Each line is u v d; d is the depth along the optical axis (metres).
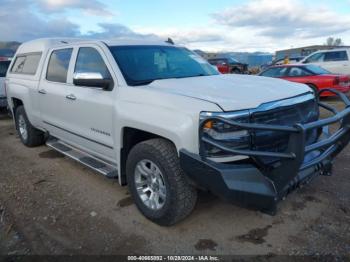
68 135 4.82
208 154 2.83
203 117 2.82
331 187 4.16
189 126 2.85
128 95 3.51
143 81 3.72
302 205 3.73
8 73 6.73
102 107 3.82
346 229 3.24
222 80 3.78
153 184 3.38
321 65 14.45
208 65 4.68
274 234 3.22
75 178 4.79
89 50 4.25
